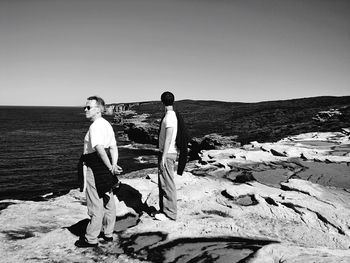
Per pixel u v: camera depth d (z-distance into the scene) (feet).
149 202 16.55
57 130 293.43
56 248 11.30
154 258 10.68
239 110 324.19
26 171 113.60
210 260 10.37
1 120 430.61
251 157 31.55
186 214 15.72
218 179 23.27
